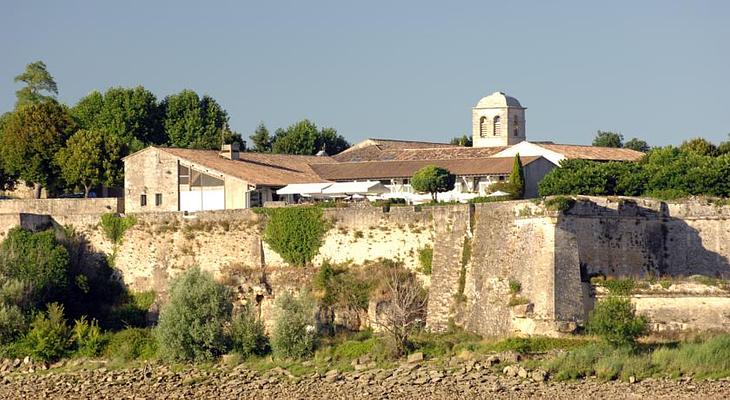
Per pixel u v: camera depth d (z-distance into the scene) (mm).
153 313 162875
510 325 140500
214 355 146375
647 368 130875
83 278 163000
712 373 129500
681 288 139375
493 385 129500
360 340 146875
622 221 143750
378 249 155375
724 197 156250
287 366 141625
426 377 133125
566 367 131500
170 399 135375
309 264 158750
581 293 138875
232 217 162750
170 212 165500
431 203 159500
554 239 138500
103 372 145375
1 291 154250
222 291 148875
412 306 149125
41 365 149125
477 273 147125
